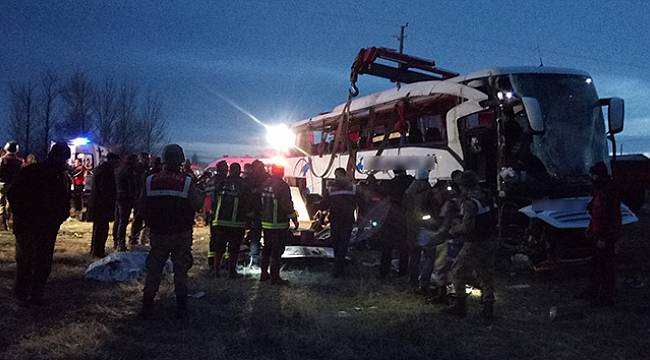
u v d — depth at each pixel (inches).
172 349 210.7
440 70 579.2
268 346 218.2
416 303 291.1
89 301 272.5
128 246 446.6
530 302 302.4
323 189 658.8
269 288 316.8
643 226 622.5
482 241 257.3
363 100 574.9
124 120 1531.7
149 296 245.4
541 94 402.6
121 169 416.2
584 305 296.2
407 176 356.5
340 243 353.7
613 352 221.9
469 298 308.3
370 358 209.5
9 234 497.7
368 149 549.6
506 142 382.0
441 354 215.3
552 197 381.1
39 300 256.4
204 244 493.4
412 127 484.1
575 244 372.8
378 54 542.3
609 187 289.6
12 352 197.5
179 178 246.8
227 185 342.3
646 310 283.7
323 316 262.5
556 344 229.8
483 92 418.6
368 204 359.3
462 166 418.6
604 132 409.1
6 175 462.3
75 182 734.5
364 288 319.3
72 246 438.6
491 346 225.6
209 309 267.7
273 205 325.7
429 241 277.0
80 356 197.5
